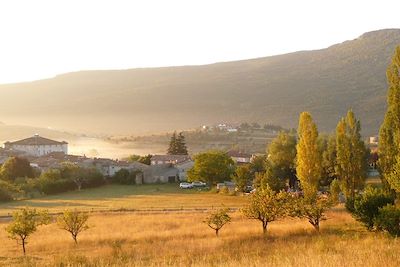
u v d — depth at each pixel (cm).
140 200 10075
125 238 4862
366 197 4725
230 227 5494
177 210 7869
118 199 10444
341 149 6881
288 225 5478
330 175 9600
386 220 4253
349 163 6825
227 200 9719
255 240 4494
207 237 4784
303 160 7350
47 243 4809
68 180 12656
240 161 17088
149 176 14662
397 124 5416
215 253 3741
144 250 4019
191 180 12581
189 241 4481
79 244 4694
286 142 11269
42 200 10669
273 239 4559
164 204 9062
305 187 6688
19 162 13550
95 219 6800
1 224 6719
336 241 3981
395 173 4459
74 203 9856
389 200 4712
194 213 7331
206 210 7819
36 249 4547
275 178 9575
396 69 5425
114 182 14512
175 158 16988
